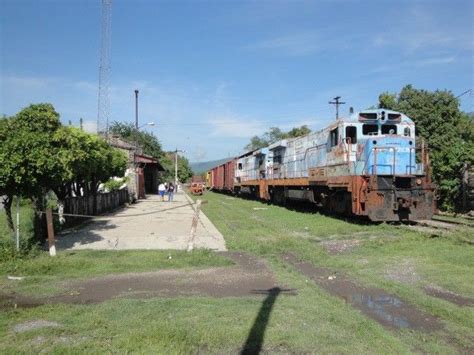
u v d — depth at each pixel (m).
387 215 17.12
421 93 34.31
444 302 7.39
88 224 19.97
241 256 12.12
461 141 24.92
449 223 17.53
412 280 9.02
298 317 6.70
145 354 5.34
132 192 38.81
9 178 11.08
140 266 10.63
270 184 34.09
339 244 13.59
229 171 55.62
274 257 11.88
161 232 17.19
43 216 14.53
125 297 8.04
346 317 6.63
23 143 11.24
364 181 17.39
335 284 8.95
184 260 11.21
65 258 11.39
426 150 18.02
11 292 8.44
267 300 7.65
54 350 5.46
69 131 13.45
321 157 23.31
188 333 5.99
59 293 8.35
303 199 26.19
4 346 5.64
